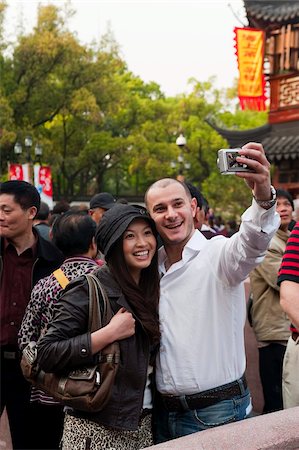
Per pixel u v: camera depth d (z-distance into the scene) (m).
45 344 1.78
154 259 1.95
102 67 23.44
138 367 1.82
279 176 10.80
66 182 30.19
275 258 3.43
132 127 28.50
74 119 25.19
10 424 2.77
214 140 26.27
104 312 1.81
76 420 1.85
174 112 28.02
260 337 3.51
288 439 1.54
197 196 3.07
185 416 1.92
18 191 2.67
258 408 4.01
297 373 2.34
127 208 1.89
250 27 10.64
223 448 1.47
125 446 1.83
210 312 1.91
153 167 25.48
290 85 10.38
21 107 23.14
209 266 1.92
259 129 10.88
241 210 26.61
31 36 22.31
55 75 23.38
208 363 1.89
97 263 2.63
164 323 1.92
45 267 2.74
